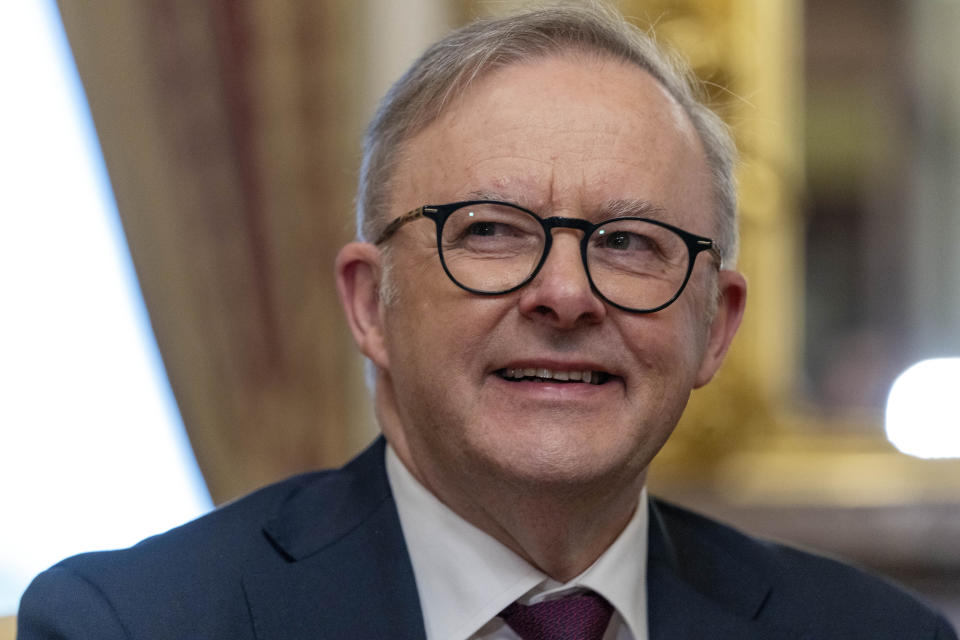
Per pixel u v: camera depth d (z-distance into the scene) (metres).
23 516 4.16
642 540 1.97
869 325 4.55
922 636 2.06
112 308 4.23
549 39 1.81
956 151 4.57
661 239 1.75
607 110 1.75
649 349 1.72
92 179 4.18
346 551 1.86
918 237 4.56
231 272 4.20
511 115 1.73
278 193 4.21
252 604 1.77
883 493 4.45
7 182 4.12
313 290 4.23
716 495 4.43
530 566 1.83
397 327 1.81
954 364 4.55
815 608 2.06
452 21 4.31
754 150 4.44
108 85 4.07
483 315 1.68
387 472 1.99
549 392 1.69
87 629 1.71
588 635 1.83
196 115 4.17
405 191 1.81
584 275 1.67
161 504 4.27
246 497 2.03
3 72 4.09
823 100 4.52
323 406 4.23
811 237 4.54
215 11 4.18
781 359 4.51
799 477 4.46
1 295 4.14
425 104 1.81
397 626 1.79
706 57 4.34
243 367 4.20
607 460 1.70
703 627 1.95
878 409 4.53
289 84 4.21
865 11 4.53
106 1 4.07
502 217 1.70
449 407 1.71
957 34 4.55
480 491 1.75
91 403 4.22
